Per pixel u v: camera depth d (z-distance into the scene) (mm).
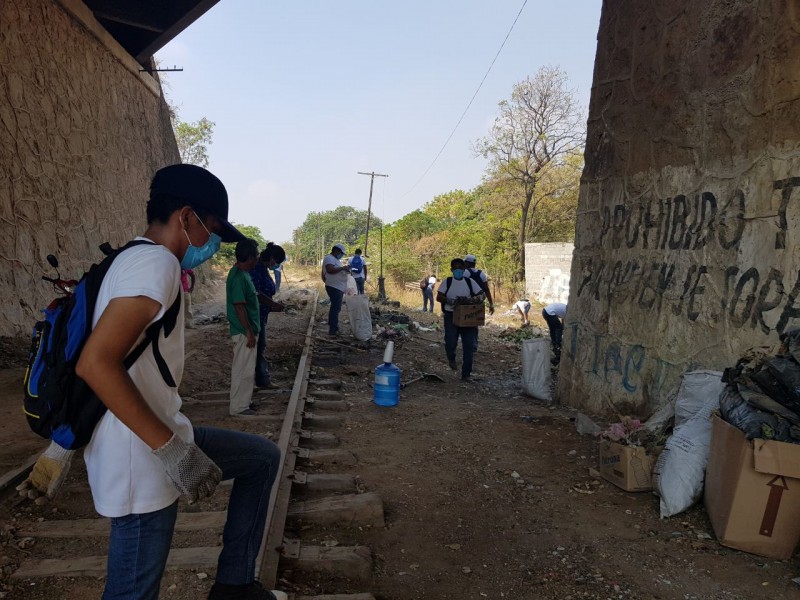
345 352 10961
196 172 1972
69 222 11500
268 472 2354
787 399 3393
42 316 9906
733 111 4836
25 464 4379
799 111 4191
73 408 1702
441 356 11148
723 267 4891
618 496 4387
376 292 28391
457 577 3385
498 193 31312
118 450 1745
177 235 1930
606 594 3160
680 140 5516
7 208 9250
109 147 14164
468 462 5215
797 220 4168
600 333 6684
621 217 6461
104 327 1572
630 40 6434
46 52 10766
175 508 1900
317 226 125438
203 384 8164
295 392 6859
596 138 7121
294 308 18562
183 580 3059
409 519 4105
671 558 3467
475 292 9109
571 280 7461
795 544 3357
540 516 4129
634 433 4730
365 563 3400
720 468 3662
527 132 28328
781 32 4355
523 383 7930
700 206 5227
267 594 2418
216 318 15266
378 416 6742
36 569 3143
